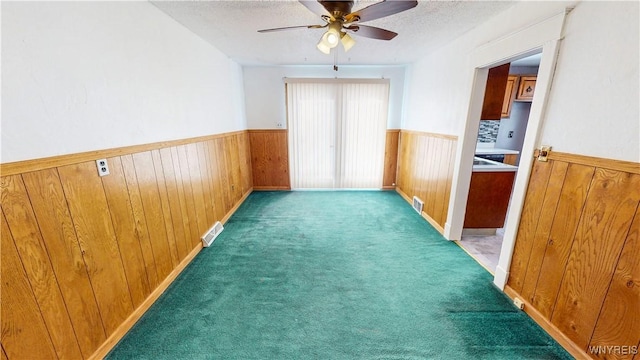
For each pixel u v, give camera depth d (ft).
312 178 15.70
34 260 3.61
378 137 15.01
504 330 5.27
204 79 9.04
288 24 7.47
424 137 11.53
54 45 3.82
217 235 9.57
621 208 3.84
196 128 8.41
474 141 8.20
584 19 4.33
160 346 4.93
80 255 4.29
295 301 6.15
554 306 5.03
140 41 5.70
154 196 6.18
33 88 3.55
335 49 10.48
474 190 9.12
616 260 3.92
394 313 5.77
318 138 14.97
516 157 13.80
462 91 8.32
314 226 10.48
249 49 10.28
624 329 3.87
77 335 4.26
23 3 3.41
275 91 14.51
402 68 14.37
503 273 6.37
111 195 4.90
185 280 6.93
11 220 3.33
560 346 4.87
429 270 7.38
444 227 9.54
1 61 3.19
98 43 4.58
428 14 6.75
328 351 4.84
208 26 7.59
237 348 4.90
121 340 5.04
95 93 4.54
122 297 5.19
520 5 5.88
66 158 4.01
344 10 5.14
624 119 3.77
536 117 5.32
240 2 6.09
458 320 5.54
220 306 5.98
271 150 15.29
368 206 12.89
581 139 4.44
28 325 3.57
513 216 6.00
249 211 12.22
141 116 5.76
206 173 9.08
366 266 7.61
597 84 4.15
